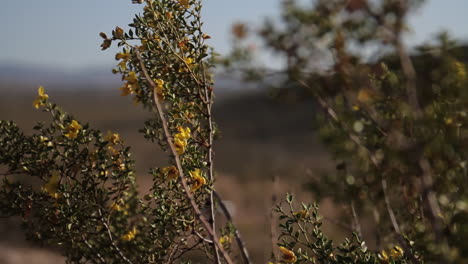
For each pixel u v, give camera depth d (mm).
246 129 34125
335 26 1607
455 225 1462
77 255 2279
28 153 2086
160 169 2006
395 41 1301
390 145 1506
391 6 1303
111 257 2266
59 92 154500
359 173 1912
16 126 2100
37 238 2141
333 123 1641
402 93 1655
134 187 2459
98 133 2104
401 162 1423
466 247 1366
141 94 2029
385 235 2336
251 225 7789
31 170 2096
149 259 2148
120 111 68188
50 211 2102
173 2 2041
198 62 2043
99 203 2102
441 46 1551
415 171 1446
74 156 2100
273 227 2393
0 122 2078
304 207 2025
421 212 1901
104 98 117188
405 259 1947
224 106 42344
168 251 2131
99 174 2098
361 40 1493
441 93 1563
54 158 2078
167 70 2037
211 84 2137
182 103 2041
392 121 1677
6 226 7539
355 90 1672
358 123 1586
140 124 42031
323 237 2000
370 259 1952
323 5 1655
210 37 2064
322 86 1962
